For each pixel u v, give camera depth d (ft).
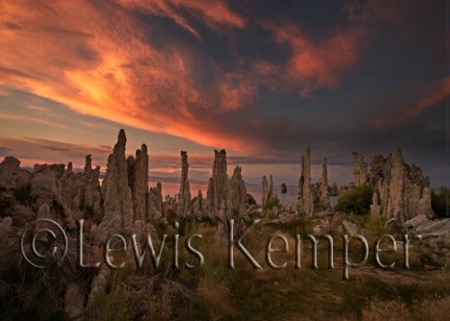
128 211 53.83
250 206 187.83
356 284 42.47
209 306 31.45
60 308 25.61
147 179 74.59
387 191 99.81
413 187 88.48
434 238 66.44
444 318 27.99
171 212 109.40
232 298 35.40
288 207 158.30
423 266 51.72
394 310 29.71
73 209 61.16
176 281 35.19
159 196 88.48
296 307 34.27
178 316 29.14
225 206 99.50
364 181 146.72
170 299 31.04
